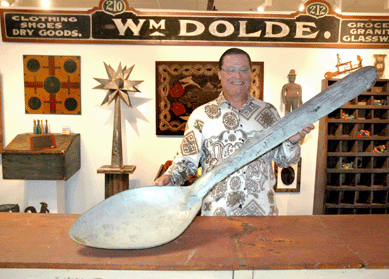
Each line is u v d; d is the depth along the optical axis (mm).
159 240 801
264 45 3229
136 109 3322
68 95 3258
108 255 808
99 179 3385
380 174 3225
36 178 2865
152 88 3303
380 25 3195
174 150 3375
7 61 3195
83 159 3355
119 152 3014
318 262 780
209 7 4480
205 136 1493
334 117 3275
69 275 776
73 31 3152
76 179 3373
